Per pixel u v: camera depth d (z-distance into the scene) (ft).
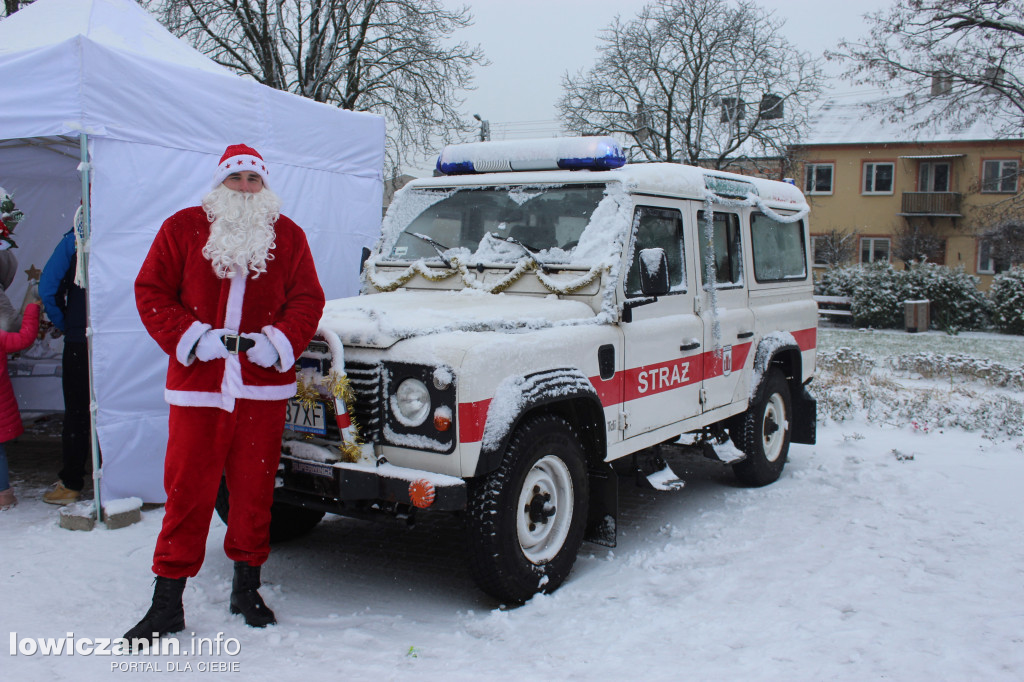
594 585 14.08
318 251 22.03
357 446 12.35
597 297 15.19
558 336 13.85
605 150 16.56
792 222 23.20
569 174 16.74
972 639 11.37
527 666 10.87
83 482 18.16
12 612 12.29
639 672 10.62
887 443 26.04
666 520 18.22
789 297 22.74
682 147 88.22
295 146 20.99
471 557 12.62
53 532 16.05
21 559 14.46
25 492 18.88
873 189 126.00
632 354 15.71
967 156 120.47
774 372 21.59
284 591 13.87
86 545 15.30
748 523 17.70
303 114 21.17
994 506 18.35
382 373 12.57
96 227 16.55
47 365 23.52
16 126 16.29
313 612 12.95
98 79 16.40
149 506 17.85
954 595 13.07
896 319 79.92
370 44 67.10
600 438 14.66
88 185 16.49
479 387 12.09
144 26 19.95
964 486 20.18
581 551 16.06
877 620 12.12
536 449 13.12
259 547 12.15
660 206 16.92
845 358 43.80
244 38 62.39
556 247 16.03
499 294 15.97
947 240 123.24
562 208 16.40
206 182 18.52
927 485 20.35
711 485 21.43
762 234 21.52
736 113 86.58
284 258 11.85
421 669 10.75
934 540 15.93
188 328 10.94
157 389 17.47
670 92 86.99
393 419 12.49
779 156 86.43
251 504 11.91
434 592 14.07
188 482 11.30
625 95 88.53
